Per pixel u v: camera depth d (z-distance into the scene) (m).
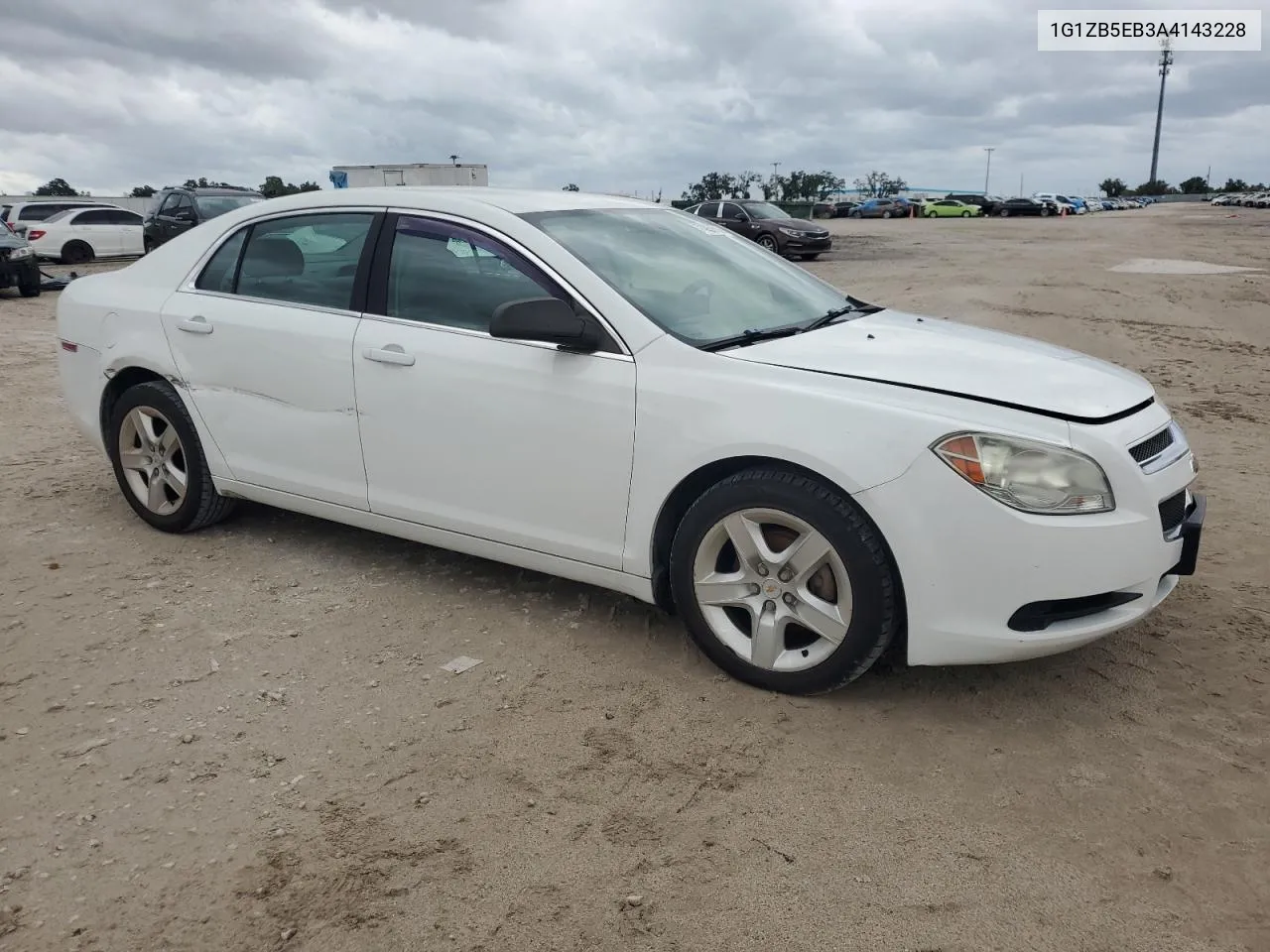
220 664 3.49
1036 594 2.88
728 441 3.13
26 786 2.79
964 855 2.49
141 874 2.45
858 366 3.18
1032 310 13.15
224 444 4.39
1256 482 5.75
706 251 4.12
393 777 2.83
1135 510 2.93
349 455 4.02
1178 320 12.54
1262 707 3.17
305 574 4.30
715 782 2.80
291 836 2.58
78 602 3.99
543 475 3.53
